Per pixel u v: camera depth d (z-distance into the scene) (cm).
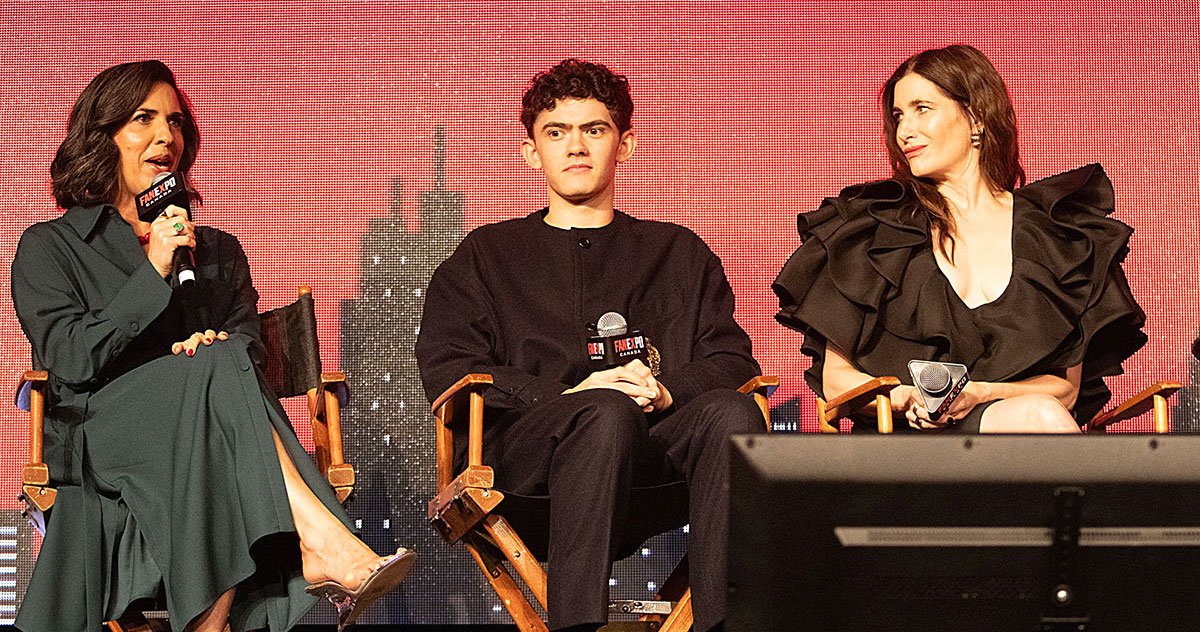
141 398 466
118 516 470
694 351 538
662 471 468
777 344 655
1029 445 262
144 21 657
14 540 621
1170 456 262
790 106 667
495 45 665
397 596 635
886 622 269
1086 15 670
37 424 471
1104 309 511
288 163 654
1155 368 650
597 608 423
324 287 649
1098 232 524
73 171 530
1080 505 262
